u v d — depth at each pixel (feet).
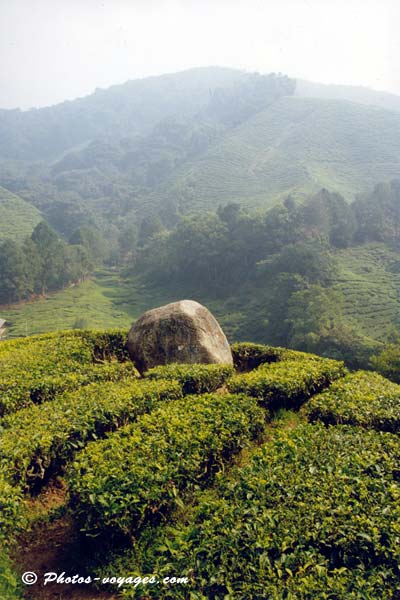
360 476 18.93
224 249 279.90
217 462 22.49
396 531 15.42
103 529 17.04
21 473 19.79
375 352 148.05
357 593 13.43
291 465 19.84
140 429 22.66
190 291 299.38
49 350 37.65
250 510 16.52
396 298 215.51
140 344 40.81
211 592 13.79
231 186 513.45
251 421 25.94
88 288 332.39
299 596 13.23
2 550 16.99
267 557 14.40
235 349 45.06
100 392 28.30
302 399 33.04
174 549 15.43
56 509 20.79
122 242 409.90
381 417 26.27
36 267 294.46
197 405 25.98
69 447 22.31
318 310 177.06
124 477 18.22
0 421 24.11
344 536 15.38
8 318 263.49
